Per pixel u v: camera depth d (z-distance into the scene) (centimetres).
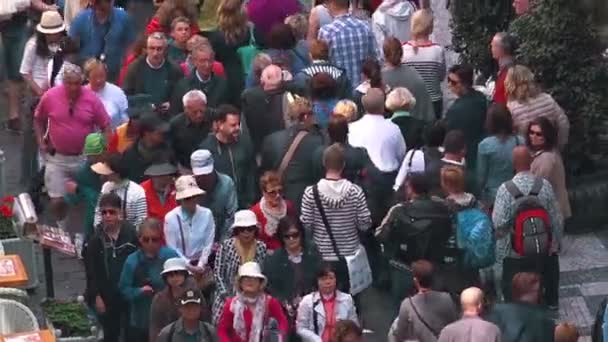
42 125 7319
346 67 7694
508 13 8056
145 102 7550
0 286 6341
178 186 6406
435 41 8969
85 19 8175
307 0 9425
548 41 7412
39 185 7494
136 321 6222
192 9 8069
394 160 6856
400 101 7044
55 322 6241
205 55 7456
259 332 5934
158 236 6175
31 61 8069
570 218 7412
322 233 6456
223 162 6894
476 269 6353
